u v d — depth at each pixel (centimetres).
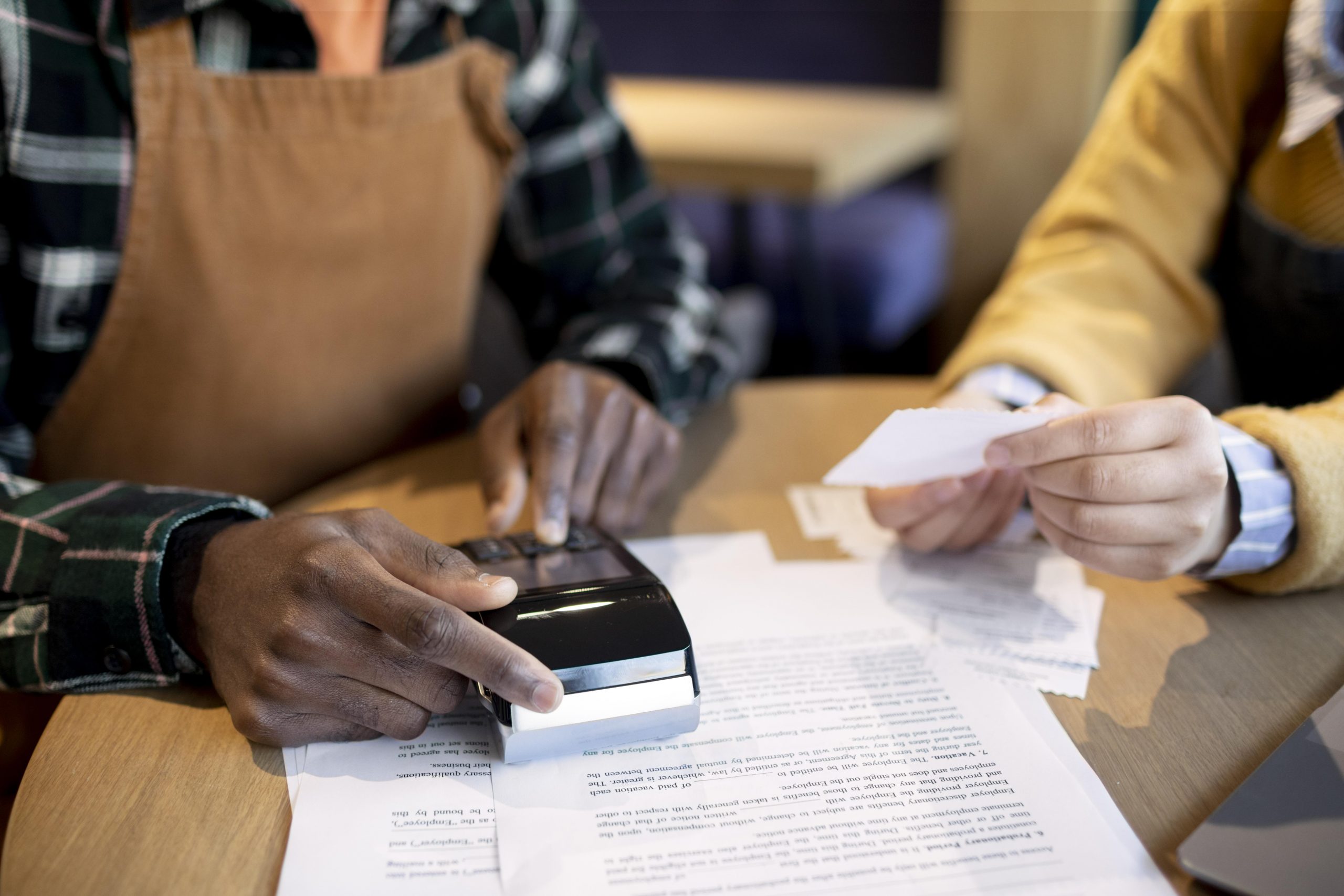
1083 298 82
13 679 55
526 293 109
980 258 226
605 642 48
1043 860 41
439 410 96
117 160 67
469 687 54
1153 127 84
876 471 58
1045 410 56
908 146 202
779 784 46
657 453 73
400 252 85
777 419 90
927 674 54
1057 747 48
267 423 81
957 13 208
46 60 63
